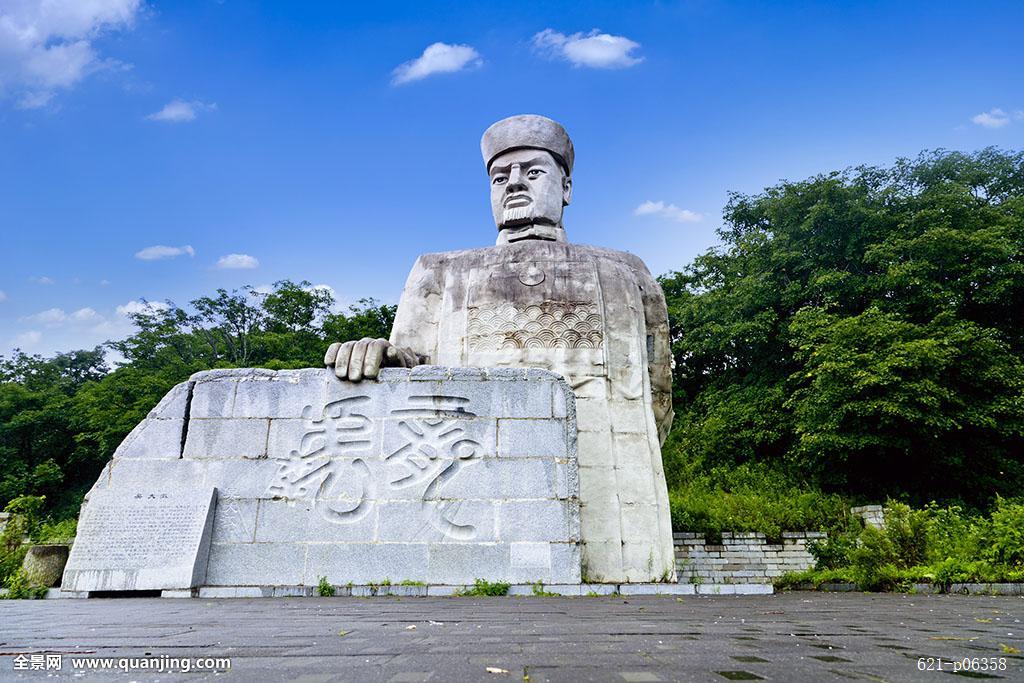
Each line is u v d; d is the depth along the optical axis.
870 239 20.52
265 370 6.66
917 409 15.63
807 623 3.29
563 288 8.27
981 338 16.45
